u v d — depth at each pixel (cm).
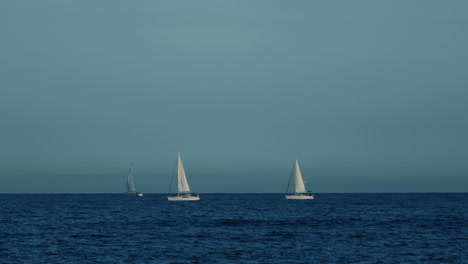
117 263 7738
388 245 9544
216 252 8762
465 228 12600
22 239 10338
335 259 8094
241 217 17062
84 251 8819
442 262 7831
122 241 10112
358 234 11312
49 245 9506
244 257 8288
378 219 15812
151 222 14750
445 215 17712
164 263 7756
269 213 19438
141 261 7906
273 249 9088
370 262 7831
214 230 12288
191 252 8756
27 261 7869
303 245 9581
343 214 18575
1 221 14812
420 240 10219
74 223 14288
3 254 8469
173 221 15175
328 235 11144
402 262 7831
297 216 17525
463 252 8719
